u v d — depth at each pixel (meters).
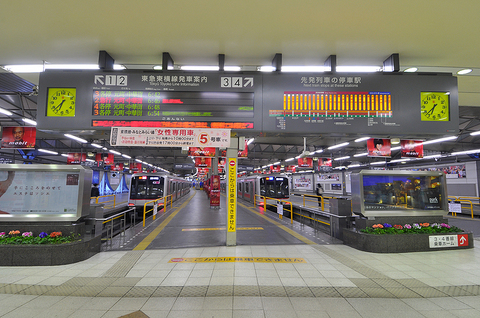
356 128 5.41
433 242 6.13
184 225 10.12
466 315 3.17
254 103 5.43
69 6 4.09
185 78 5.42
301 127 5.41
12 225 5.64
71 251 5.15
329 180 39.78
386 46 5.41
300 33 4.97
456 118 5.44
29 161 24.30
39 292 3.78
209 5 4.11
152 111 5.31
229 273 4.55
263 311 3.23
